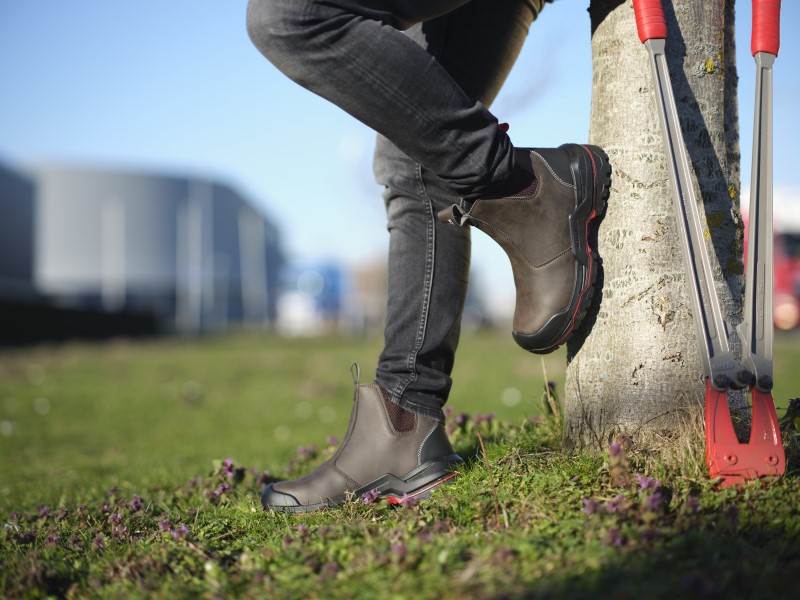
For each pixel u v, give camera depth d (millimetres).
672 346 1938
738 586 1307
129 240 63594
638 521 1582
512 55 2107
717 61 2018
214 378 13320
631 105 1986
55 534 2213
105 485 3740
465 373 12672
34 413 8680
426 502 1906
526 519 1692
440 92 1679
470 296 49375
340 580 1463
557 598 1291
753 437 1748
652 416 1935
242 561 1660
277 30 1635
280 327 53969
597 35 2082
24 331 26531
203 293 65938
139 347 24812
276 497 2090
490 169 1751
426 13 1734
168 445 6141
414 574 1432
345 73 1657
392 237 2027
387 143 2018
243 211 72750
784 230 20141
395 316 2002
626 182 1974
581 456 1956
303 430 6879
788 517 1581
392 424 2010
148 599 1544
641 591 1289
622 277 1972
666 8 1981
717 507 1634
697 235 1812
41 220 62031
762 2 1873
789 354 11875
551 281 1880
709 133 1998
